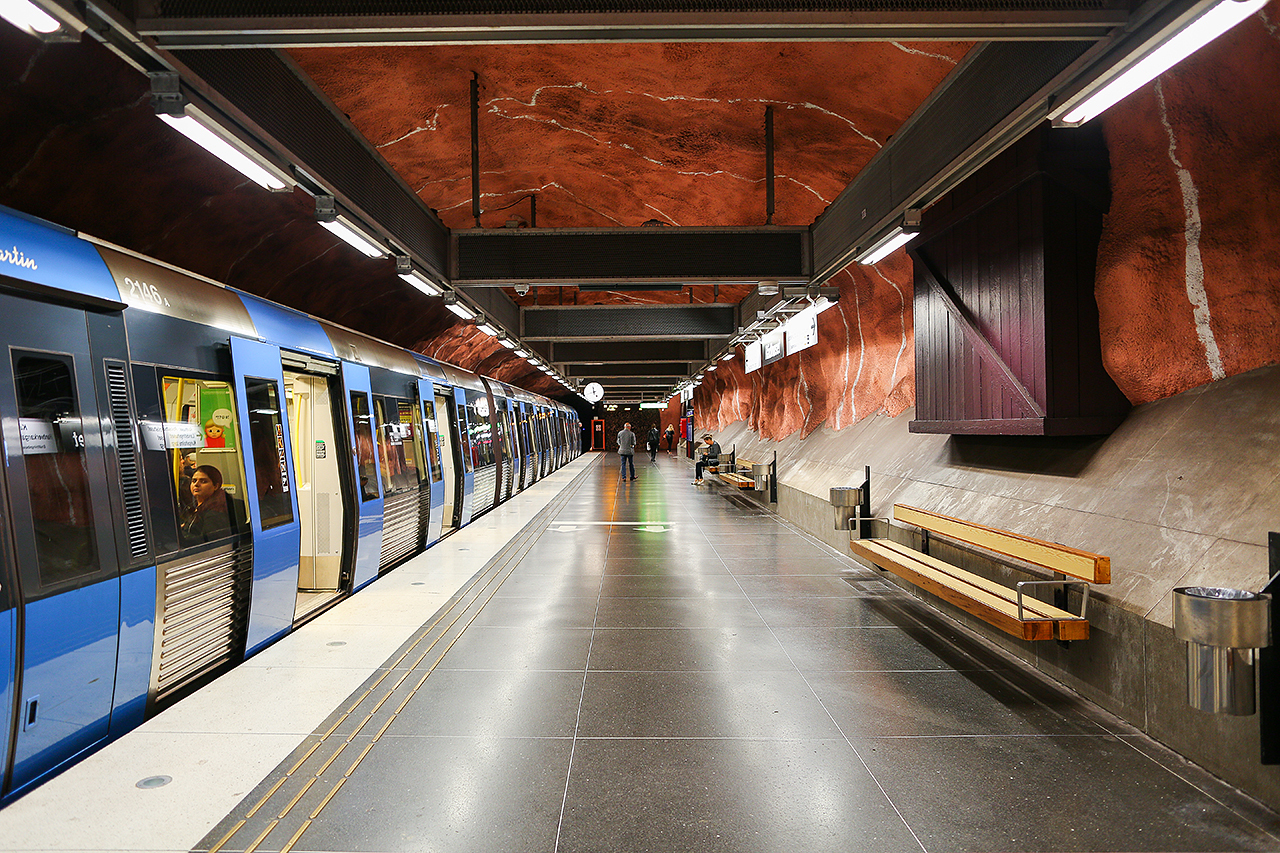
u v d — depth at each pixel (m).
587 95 6.36
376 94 5.91
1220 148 3.91
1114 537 4.03
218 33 2.78
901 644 4.97
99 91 4.43
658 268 7.00
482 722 3.62
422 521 8.84
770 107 6.31
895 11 2.79
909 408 9.08
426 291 6.88
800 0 2.78
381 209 5.45
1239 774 2.86
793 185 7.75
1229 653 2.70
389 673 4.32
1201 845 2.49
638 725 3.59
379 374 7.89
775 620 5.61
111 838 2.49
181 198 5.88
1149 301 4.46
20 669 2.80
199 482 4.21
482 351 19.78
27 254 3.19
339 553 6.50
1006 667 4.47
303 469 6.57
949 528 5.43
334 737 3.38
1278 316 3.83
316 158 4.34
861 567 7.81
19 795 2.85
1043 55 3.31
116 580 3.38
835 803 2.81
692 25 2.79
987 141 3.88
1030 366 5.05
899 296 9.25
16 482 2.89
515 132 7.02
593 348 19.67
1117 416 4.89
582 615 5.75
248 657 4.69
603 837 2.57
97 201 5.23
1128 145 4.54
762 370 18.47
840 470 10.04
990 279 5.63
